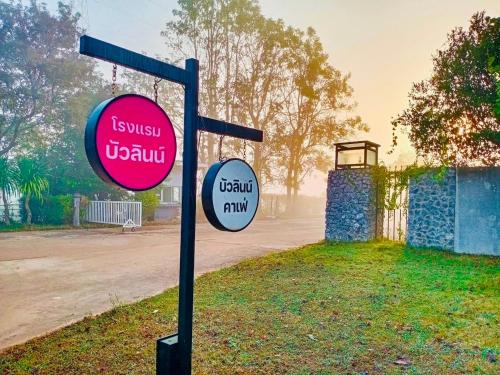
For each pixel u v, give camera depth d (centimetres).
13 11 1838
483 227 874
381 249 952
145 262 830
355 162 1130
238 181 275
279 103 2734
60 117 2041
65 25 1942
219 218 261
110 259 868
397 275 646
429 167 950
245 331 389
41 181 1695
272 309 461
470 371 304
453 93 872
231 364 316
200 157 2483
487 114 841
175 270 743
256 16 2573
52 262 828
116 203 1681
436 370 306
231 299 507
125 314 454
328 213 1160
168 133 236
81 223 1756
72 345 363
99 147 201
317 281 605
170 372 232
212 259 876
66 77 1964
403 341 363
